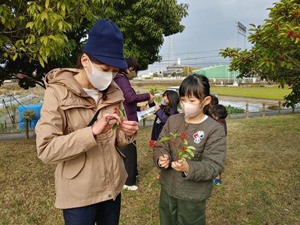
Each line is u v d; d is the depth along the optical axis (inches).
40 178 153.8
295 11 122.7
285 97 197.8
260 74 155.7
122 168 60.6
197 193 68.4
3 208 116.4
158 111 121.6
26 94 888.9
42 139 46.3
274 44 127.6
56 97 49.6
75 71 54.9
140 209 115.3
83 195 52.3
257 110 605.3
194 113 67.7
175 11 282.4
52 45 109.0
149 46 287.4
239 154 197.0
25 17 130.0
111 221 61.4
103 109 55.8
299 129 292.5
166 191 72.9
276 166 168.7
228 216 109.0
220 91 1251.8
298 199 123.1
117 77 110.5
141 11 263.1
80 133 47.1
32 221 106.1
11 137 319.9
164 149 72.7
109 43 48.8
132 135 60.3
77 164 51.9
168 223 76.2
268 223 103.4
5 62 241.0
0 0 129.3
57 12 115.3
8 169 170.1
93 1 133.1
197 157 68.8
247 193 130.2
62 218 108.9
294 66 133.7
